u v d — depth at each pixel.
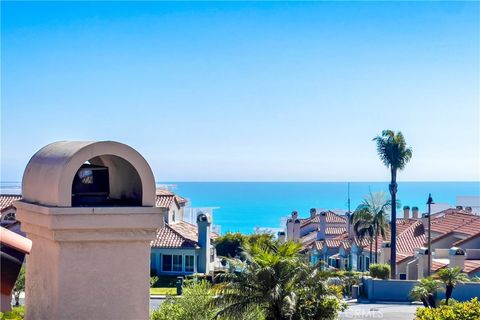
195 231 53.25
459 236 53.81
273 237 63.28
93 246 5.69
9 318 5.50
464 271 45.16
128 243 5.77
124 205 6.20
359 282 48.06
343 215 86.81
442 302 38.22
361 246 62.28
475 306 20.09
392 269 50.72
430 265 47.16
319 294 26.61
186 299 23.06
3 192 61.09
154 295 40.78
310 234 79.25
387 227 60.50
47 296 5.80
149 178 5.97
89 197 6.27
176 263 48.06
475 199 107.19
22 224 6.16
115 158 6.20
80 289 5.65
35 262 6.09
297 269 26.19
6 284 5.40
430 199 48.56
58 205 5.64
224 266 54.88
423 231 60.44
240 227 151.12
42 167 5.98
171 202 53.19
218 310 24.58
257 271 25.58
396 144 55.16
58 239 5.58
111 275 5.73
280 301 25.52
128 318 5.74
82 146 5.77
